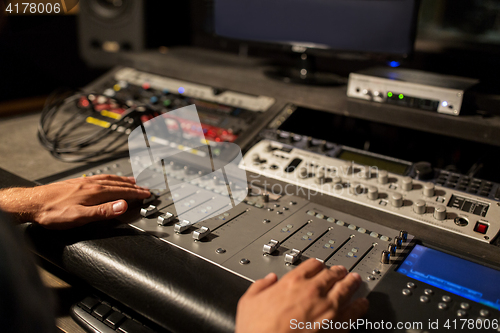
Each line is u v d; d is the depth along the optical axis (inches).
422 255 28.5
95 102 55.6
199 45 71.4
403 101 41.8
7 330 16.6
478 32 46.4
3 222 17.6
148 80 59.3
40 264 34.5
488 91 41.8
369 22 45.8
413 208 32.7
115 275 26.8
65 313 29.5
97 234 29.8
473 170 40.9
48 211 30.5
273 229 30.8
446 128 39.6
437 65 50.2
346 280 23.9
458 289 25.7
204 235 29.7
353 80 44.6
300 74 54.6
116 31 65.9
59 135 48.3
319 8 48.9
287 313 21.3
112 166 41.1
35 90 76.3
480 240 29.6
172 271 26.0
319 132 53.1
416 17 42.9
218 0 57.8
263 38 55.1
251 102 50.4
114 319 27.5
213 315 23.0
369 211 33.1
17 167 40.6
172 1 68.6
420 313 23.1
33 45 73.7
